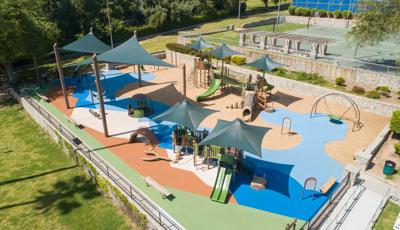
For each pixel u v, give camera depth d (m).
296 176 16.70
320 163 17.94
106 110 24.98
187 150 19.00
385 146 19.44
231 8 71.38
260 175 16.75
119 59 22.77
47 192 16.70
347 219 13.88
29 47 27.98
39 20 32.34
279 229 13.12
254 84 27.06
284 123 22.80
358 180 16.41
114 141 20.20
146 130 19.86
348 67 27.91
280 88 29.80
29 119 25.33
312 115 24.17
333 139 20.61
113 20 52.81
